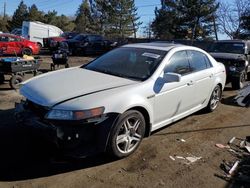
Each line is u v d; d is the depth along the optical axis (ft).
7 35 66.13
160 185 13.03
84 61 62.34
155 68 16.87
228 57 33.42
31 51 69.97
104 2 185.78
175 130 19.19
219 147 17.02
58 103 13.46
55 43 77.51
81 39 79.36
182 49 19.19
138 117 15.28
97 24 190.90
